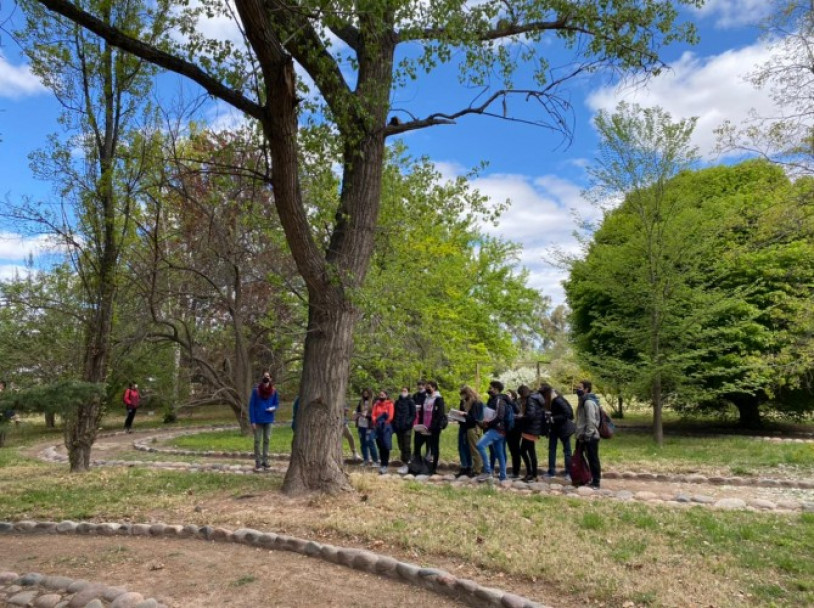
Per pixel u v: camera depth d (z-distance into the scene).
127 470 10.46
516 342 25.94
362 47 8.34
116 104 10.28
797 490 9.14
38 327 15.05
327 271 7.56
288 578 5.16
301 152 8.74
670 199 14.70
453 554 5.55
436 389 10.69
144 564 5.58
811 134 10.89
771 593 4.76
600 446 14.23
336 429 7.78
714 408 19.06
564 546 5.73
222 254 16.23
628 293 15.28
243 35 6.21
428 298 16.77
